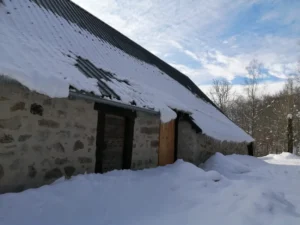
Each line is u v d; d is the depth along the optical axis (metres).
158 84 9.01
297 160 14.70
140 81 7.41
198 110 10.83
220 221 3.11
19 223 2.80
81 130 4.65
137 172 5.48
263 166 10.30
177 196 4.37
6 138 3.46
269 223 2.99
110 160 5.53
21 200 3.13
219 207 3.55
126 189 4.24
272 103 34.19
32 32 5.12
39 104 3.91
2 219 2.79
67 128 4.38
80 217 3.20
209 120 10.77
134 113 6.12
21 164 3.63
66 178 4.32
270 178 7.29
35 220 2.92
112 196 3.89
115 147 5.70
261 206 3.39
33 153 3.81
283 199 4.05
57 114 4.20
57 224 2.96
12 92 3.54
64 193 3.55
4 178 3.41
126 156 5.95
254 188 4.09
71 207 3.32
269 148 33.09
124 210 3.60
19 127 3.62
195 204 3.96
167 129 8.16
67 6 8.36
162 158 7.84
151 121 6.79
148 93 6.55
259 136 32.91
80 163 4.61
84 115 4.72
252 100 32.97
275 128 31.94
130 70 7.67
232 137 11.37
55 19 6.56
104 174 4.73
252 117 31.92
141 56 10.73
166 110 6.12
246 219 3.07
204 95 16.02
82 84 4.08
